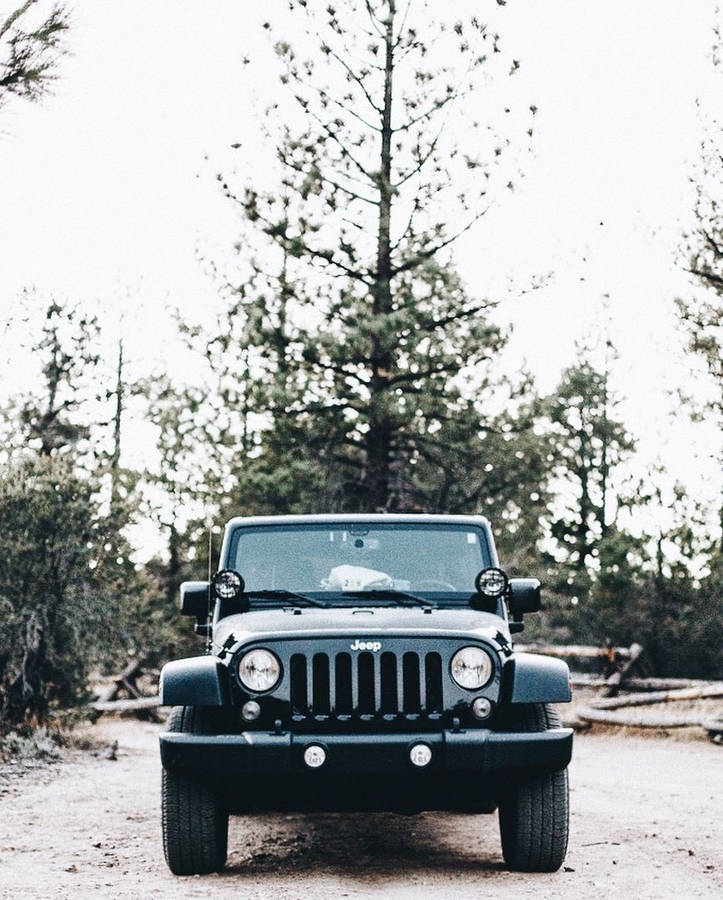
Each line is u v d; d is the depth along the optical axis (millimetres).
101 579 16266
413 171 20922
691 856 7375
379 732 6355
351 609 7328
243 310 20891
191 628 22969
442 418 21344
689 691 19203
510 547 24734
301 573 7695
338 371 21109
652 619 23891
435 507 23016
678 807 9922
